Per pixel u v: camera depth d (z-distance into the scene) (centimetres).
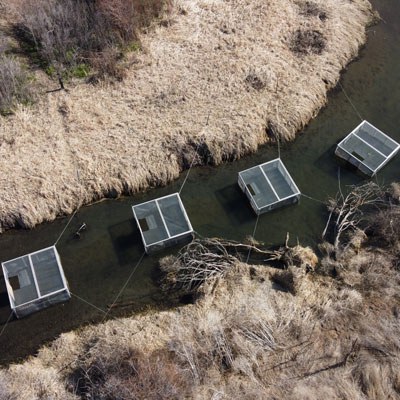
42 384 1373
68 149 1820
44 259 1598
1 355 1474
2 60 1964
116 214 1767
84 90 1978
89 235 1719
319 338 1431
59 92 1966
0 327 1518
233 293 1553
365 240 1695
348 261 1623
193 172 1870
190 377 1350
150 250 1659
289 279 1560
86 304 1573
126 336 1472
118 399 1277
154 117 1911
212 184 1848
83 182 1770
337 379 1338
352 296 1516
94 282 1620
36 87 1975
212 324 1468
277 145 1944
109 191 1788
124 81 2003
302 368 1369
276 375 1361
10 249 1686
